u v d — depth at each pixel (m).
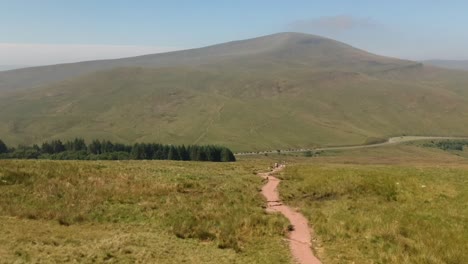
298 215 32.09
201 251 23.44
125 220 29.28
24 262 18.77
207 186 40.22
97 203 31.97
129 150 195.00
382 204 34.50
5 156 171.88
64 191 33.97
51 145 190.00
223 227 27.88
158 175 44.28
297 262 22.27
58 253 20.38
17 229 24.28
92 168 44.06
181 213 30.59
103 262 20.16
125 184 38.00
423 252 23.09
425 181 41.31
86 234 24.95
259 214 30.80
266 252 23.80
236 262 22.03
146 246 23.19
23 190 33.03
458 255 22.69
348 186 39.72
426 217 30.36
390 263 21.94
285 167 61.12
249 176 49.06
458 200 34.94
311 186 40.72
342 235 26.44
